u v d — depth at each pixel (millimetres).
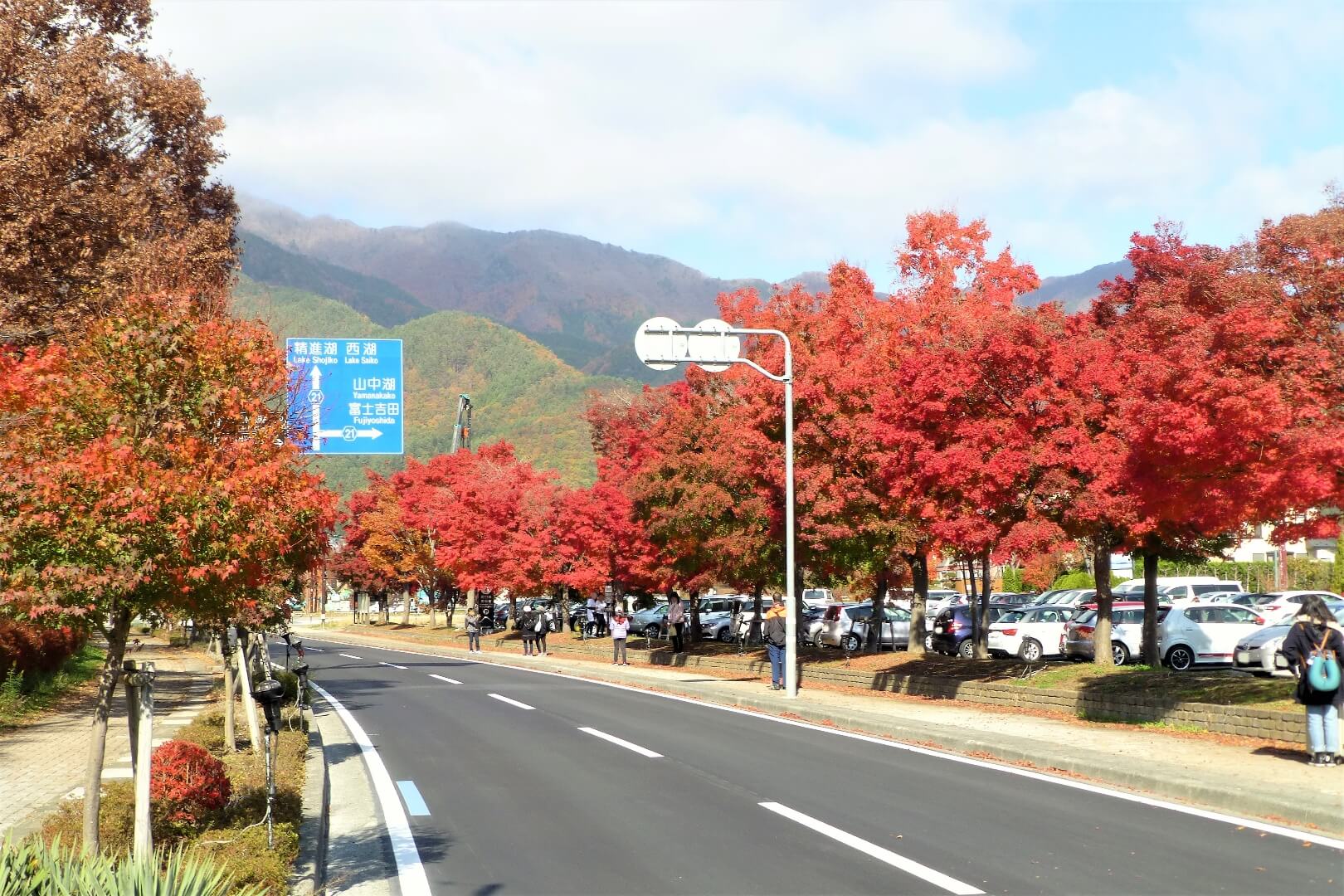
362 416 29656
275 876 7328
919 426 19469
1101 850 8680
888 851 8742
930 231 29250
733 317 32969
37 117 22672
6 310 20719
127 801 9430
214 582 7828
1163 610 28047
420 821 10398
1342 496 12000
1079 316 21047
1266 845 8859
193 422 8266
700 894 7598
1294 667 13195
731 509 30797
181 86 25781
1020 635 30266
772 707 20891
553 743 15719
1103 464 17484
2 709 18969
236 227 27984
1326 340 12383
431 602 67938
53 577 6984
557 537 46031
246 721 17000
